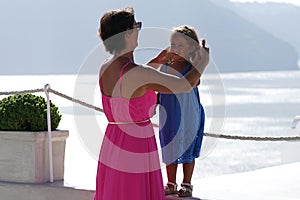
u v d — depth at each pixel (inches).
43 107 386.0
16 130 380.2
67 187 363.3
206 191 364.8
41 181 377.1
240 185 419.5
